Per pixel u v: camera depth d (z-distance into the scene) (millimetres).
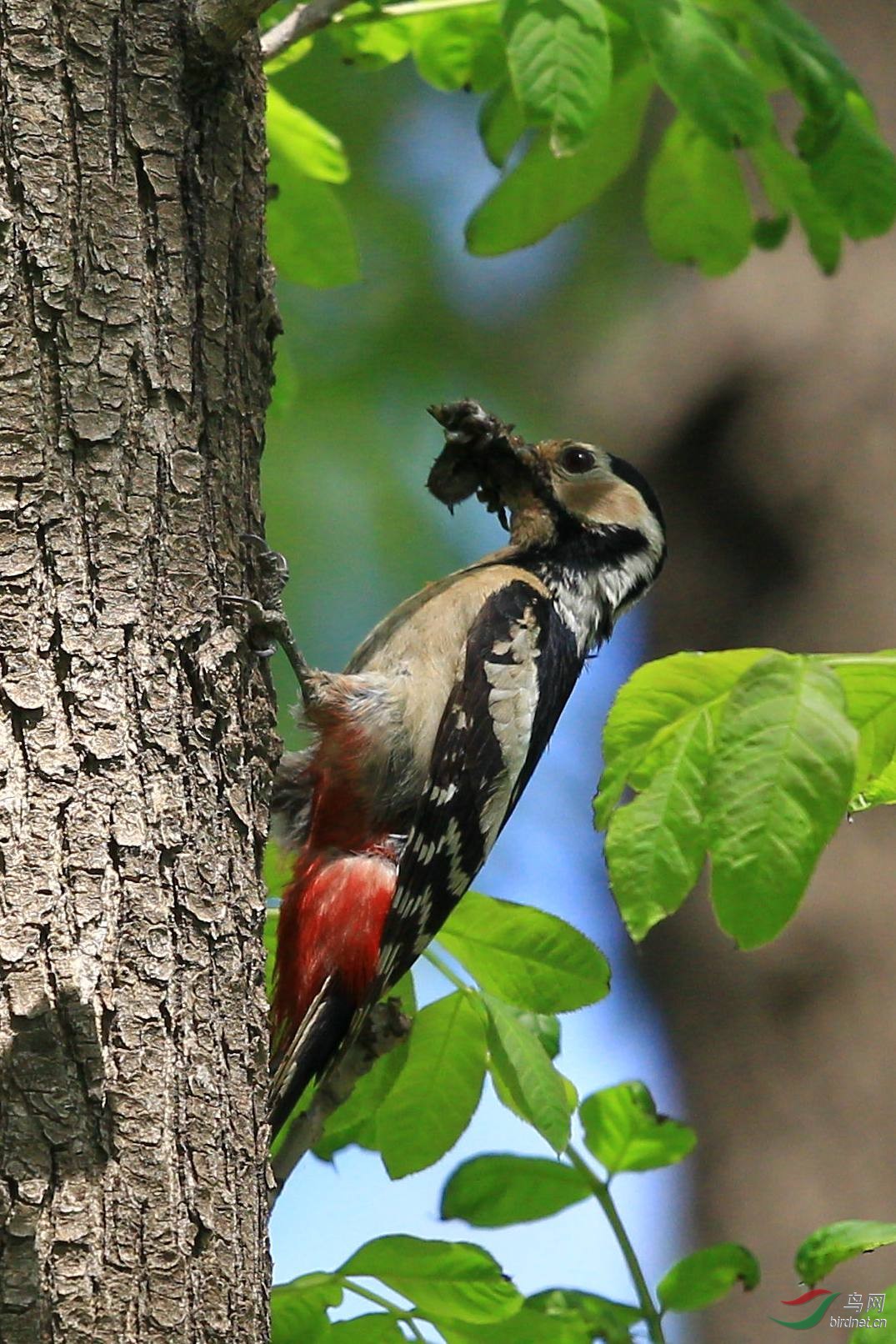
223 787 6844
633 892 7078
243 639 7168
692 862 7102
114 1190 6035
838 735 6590
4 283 6738
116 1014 6238
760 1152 14477
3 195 6789
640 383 16703
